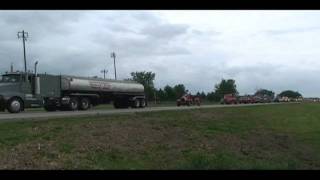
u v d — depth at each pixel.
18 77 40.28
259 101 98.75
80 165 16.52
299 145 29.88
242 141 27.84
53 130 21.11
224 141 26.66
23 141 18.33
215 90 159.25
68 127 22.25
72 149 18.39
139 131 24.27
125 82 53.69
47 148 17.83
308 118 47.03
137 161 18.69
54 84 44.03
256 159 23.12
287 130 36.44
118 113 32.62
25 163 15.67
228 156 22.39
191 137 25.66
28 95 40.88
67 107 45.22
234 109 46.94
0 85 39.09
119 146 20.36
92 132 21.84
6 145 17.44
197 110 40.84
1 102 38.69
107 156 18.50
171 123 28.45
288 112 51.59
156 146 21.83
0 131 19.75
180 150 21.94
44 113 35.81
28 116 28.77
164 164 18.83
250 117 40.41
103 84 49.94
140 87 55.72
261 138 30.16
